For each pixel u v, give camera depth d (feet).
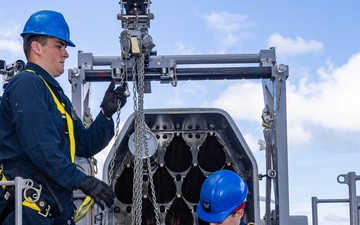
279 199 16.16
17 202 10.41
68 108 12.75
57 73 12.51
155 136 16.22
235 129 16.26
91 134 13.43
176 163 17.83
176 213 17.99
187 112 16.44
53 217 11.69
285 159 16.35
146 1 15.12
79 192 15.15
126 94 13.53
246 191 11.66
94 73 16.71
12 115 11.46
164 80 16.43
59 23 12.48
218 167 17.62
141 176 13.78
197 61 17.87
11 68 16.35
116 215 17.25
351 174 16.46
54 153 11.16
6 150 11.78
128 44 14.24
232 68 16.56
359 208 16.47
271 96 17.17
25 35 12.41
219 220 11.35
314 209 16.72
